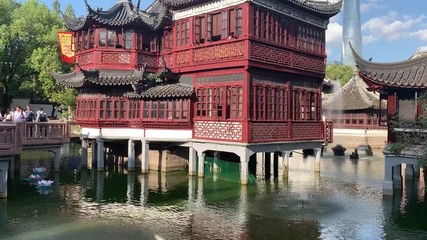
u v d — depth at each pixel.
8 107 48.97
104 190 22.30
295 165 34.69
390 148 19.41
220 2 24.70
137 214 17.72
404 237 14.96
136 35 28.44
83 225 16.08
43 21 44.91
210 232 15.33
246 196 21.25
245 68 23.03
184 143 26.22
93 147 29.67
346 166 35.16
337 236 15.04
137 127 27.69
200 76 25.91
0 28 42.50
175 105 26.42
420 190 23.31
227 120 23.91
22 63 46.53
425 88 18.84
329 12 28.23
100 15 27.91
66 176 26.14
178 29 27.69
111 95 28.25
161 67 28.52
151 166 28.72
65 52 34.69
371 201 20.44
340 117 55.56
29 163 31.17
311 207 19.16
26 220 16.58
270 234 15.15
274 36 25.06
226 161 25.19
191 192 22.05
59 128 25.34
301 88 27.81
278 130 25.27
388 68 20.98
